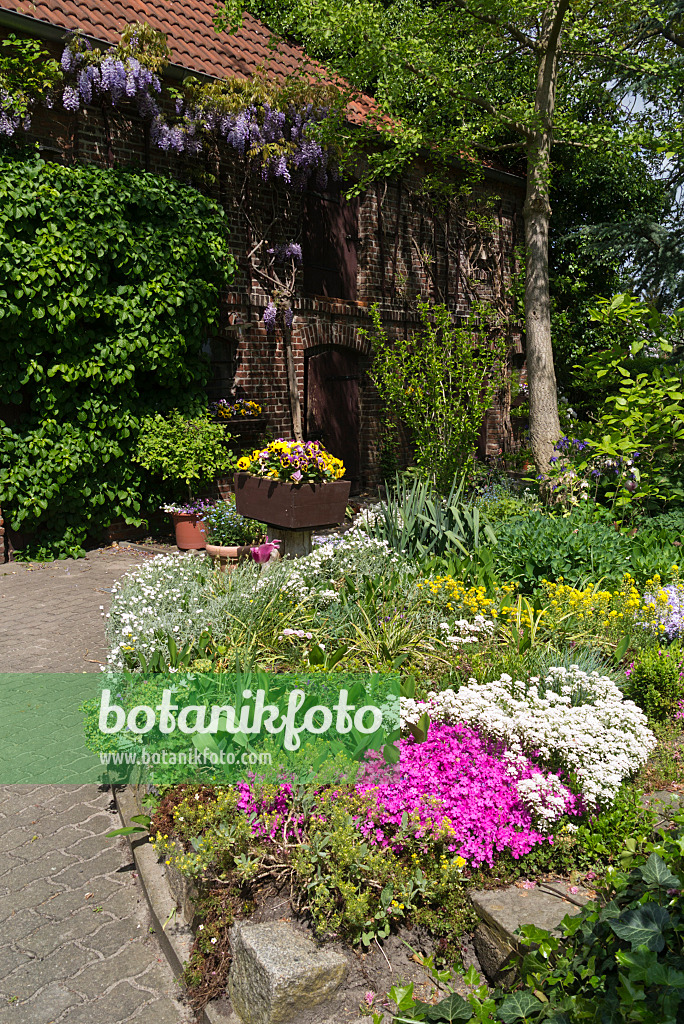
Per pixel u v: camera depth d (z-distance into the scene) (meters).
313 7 11.05
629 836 3.18
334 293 13.10
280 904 3.11
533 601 5.77
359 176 13.22
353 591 5.65
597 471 9.15
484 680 4.36
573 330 17.38
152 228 9.53
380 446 14.14
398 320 14.31
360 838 3.14
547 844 3.21
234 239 11.09
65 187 8.71
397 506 7.34
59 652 6.27
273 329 11.76
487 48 12.26
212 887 3.16
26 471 8.87
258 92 10.53
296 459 6.86
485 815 3.22
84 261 8.88
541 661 4.53
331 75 11.67
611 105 13.95
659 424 8.19
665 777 3.76
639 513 8.48
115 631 5.12
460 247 15.97
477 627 4.94
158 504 10.10
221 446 10.16
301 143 11.51
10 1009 2.92
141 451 9.56
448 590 5.73
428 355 12.59
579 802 3.38
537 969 2.50
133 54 9.22
